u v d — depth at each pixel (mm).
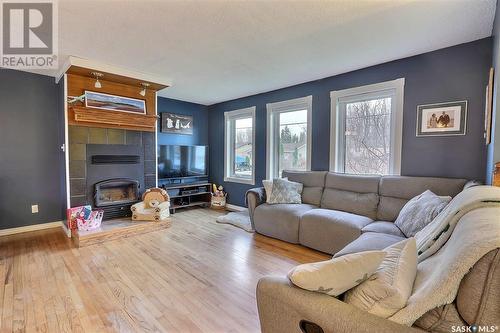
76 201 3574
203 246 3254
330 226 2898
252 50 2920
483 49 2607
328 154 3893
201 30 2445
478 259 816
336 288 987
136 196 4148
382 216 2973
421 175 3037
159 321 1800
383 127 3396
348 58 3150
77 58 3160
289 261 2814
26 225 3789
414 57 3053
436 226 1569
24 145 3756
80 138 3596
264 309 1135
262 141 4879
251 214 3855
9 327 1718
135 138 4141
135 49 2896
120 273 2504
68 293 2141
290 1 1982
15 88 3666
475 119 2668
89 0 1972
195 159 5539
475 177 2676
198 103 5824
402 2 1993
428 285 946
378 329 844
